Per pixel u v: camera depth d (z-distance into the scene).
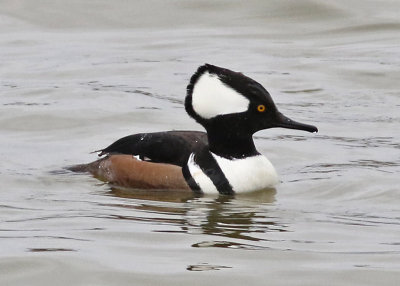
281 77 20.28
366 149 15.66
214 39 23.19
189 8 24.88
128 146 14.17
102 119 17.44
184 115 17.80
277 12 24.53
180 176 13.49
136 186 13.74
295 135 16.56
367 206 12.69
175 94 19.36
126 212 12.34
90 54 22.22
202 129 17.00
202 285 9.88
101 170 14.24
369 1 25.00
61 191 13.56
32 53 22.34
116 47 22.78
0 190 13.56
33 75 20.72
